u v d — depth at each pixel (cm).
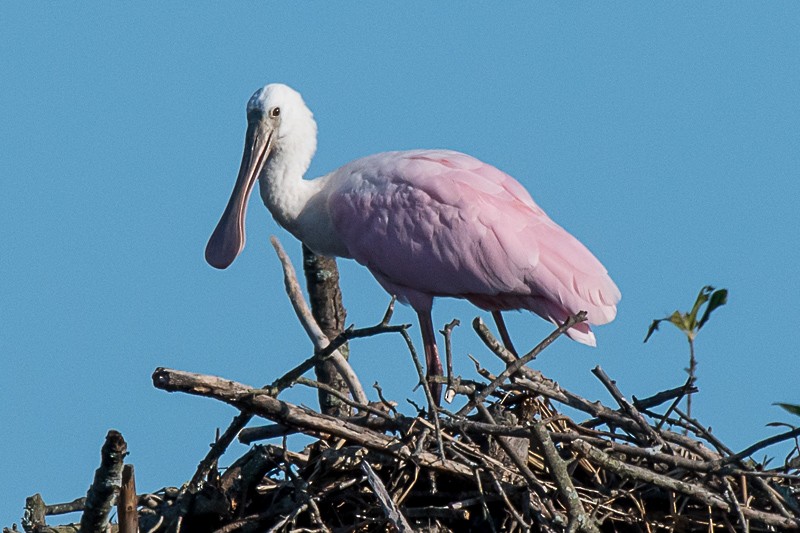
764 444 1202
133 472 1159
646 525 1256
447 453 1280
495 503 1274
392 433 1388
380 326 1214
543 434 1204
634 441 1331
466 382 1358
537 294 1611
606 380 1326
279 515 1288
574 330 1593
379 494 1159
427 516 1258
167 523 1304
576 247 1617
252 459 1315
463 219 1652
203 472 1299
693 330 1255
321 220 1769
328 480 1298
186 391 1204
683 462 1231
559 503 1265
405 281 1698
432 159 1723
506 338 1691
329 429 1246
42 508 1349
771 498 1235
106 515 1153
